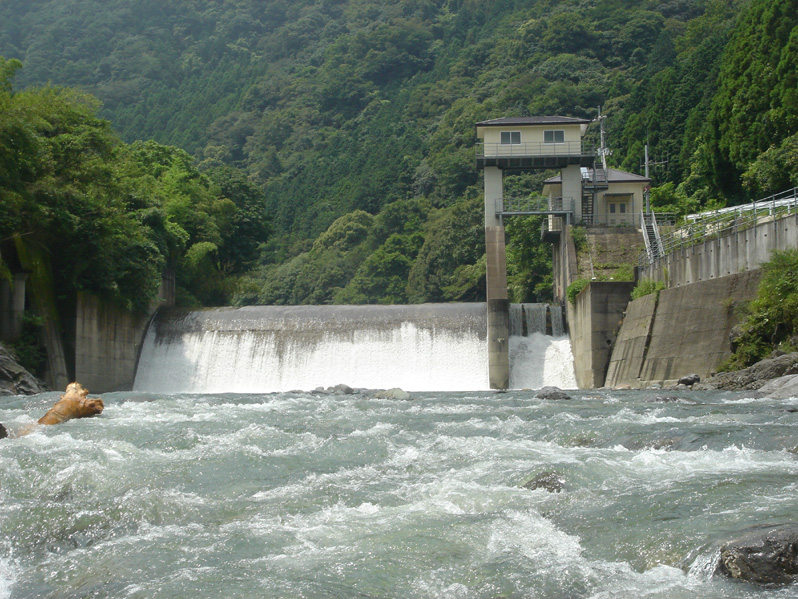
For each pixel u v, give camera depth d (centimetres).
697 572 1002
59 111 5272
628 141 10219
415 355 5200
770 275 3450
